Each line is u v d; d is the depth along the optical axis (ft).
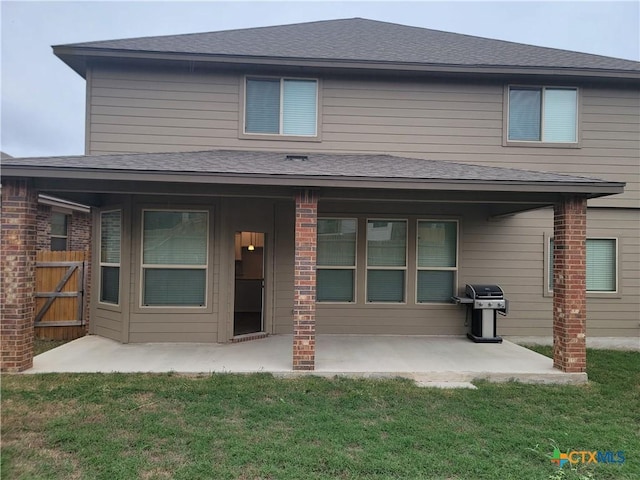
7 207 17.62
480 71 26.14
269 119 26.48
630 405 16.01
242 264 34.65
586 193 18.49
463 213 27.07
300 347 18.47
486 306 24.79
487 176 18.86
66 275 26.35
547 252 27.35
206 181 17.44
